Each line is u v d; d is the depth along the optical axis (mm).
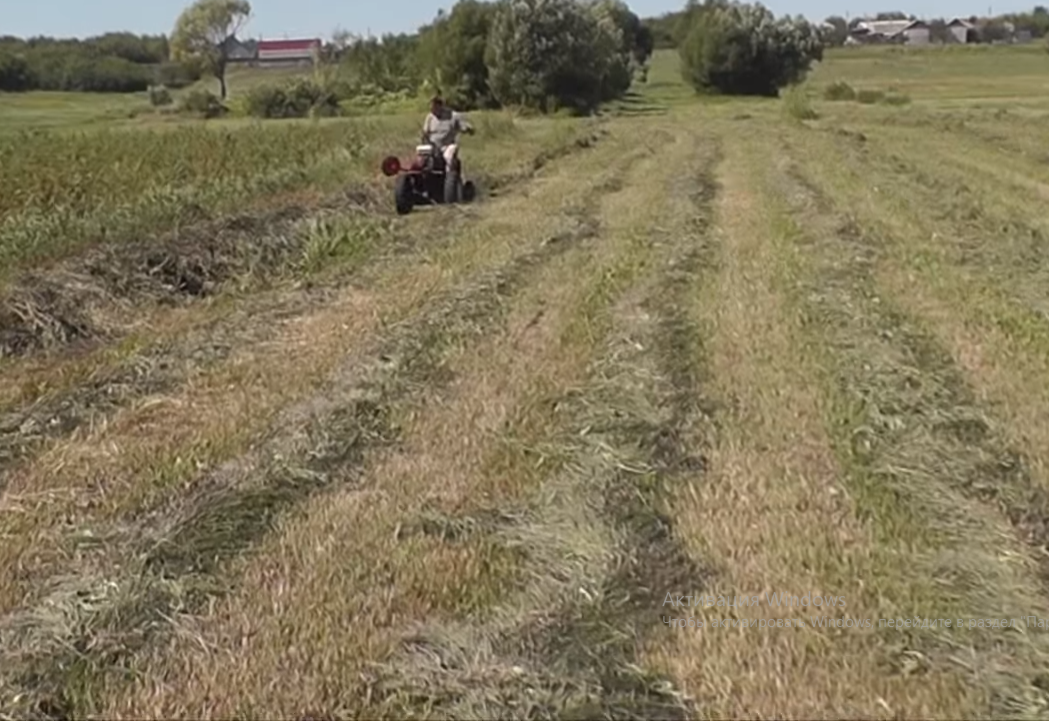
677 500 7059
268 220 15766
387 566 6266
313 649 5477
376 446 8125
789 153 29359
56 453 8148
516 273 13742
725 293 12539
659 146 32125
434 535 6641
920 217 17781
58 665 5340
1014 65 104062
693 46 72938
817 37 74125
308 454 7824
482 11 60438
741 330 10961
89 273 12336
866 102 57656
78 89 93875
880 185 21938
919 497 6926
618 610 5711
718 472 7504
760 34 71188
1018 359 9992
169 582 6047
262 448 8094
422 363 10086
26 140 22594
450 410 8867
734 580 6059
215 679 5258
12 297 11148
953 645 5359
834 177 23438
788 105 49344
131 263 12898
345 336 11156
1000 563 6125
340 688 5172
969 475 7289
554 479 7398
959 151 29953
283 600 5926
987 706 4930
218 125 39219
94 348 11078
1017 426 8312
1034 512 6793
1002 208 19094
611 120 46594
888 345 10312
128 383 9797
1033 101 57344
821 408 8664
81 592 5980
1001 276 13375
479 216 18281
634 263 14156
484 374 9781
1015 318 11297
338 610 5824
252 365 10258
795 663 5289
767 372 9625
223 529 6664
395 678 5176
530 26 57156
